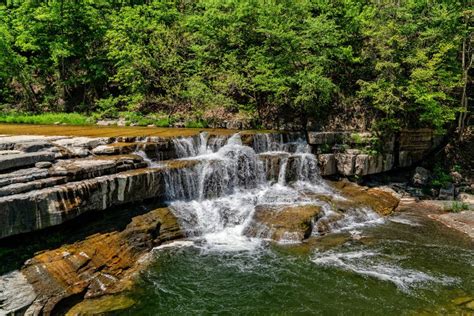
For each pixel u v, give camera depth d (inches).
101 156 423.5
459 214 521.0
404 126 646.5
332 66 740.0
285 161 545.0
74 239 323.9
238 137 562.6
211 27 788.6
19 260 282.7
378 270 347.9
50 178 328.8
